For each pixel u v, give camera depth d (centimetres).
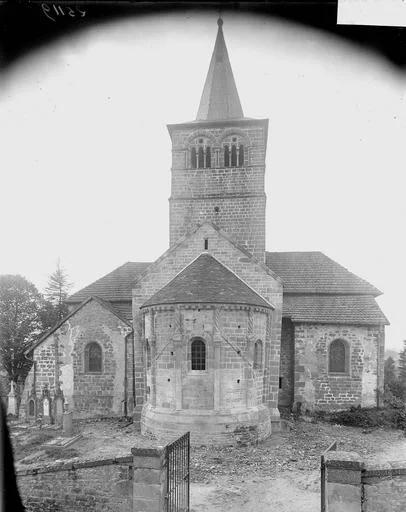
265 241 2444
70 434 1967
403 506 796
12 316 3328
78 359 2481
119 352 2447
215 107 2616
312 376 2498
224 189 2511
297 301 2700
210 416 1733
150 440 1831
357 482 802
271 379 2077
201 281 1917
